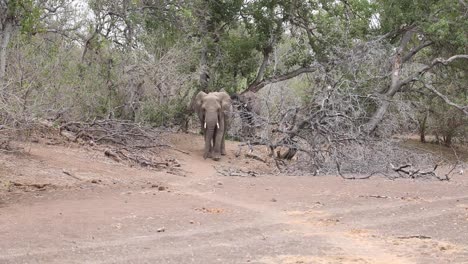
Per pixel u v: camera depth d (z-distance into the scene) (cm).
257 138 2167
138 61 2180
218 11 2773
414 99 2962
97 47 2130
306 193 1423
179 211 1149
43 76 1741
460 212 1182
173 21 2502
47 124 1827
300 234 982
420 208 1229
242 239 938
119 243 890
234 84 2770
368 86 2373
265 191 1450
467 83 2970
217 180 1644
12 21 1538
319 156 1930
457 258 824
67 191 1318
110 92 2136
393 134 2561
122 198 1279
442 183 1644
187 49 2428
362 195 1395
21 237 902
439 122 3425
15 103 1498
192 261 794
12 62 1688
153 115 2180
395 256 837
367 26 2775
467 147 3703
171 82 2244
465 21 2594
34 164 1517
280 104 2227
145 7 2434
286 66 2978
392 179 1727
